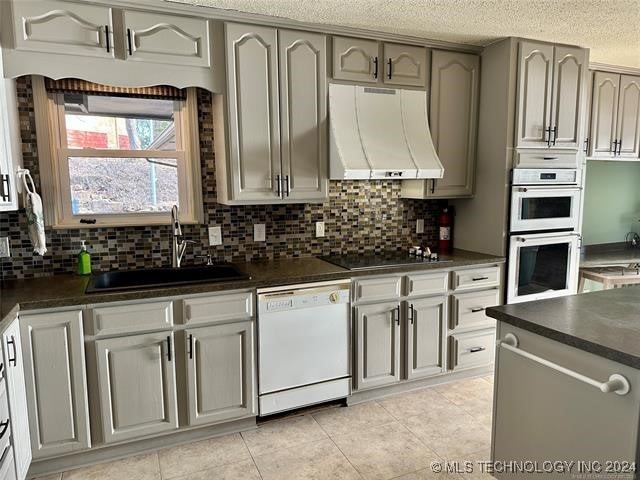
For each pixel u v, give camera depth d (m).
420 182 3.32
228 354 2.52
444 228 3.65
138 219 2.84
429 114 3.24
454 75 3.28
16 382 1.97
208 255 3.01
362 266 2.92
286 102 2.80
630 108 3.93
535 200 3.35
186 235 2.95
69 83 2.55
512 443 1.87
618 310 1.87
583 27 2.89
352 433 2.63
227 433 2.62
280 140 2.81
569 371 1.56
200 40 2.56
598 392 1.52
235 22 2.63
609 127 3.86
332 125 2.89
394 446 2.50
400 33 3.01
